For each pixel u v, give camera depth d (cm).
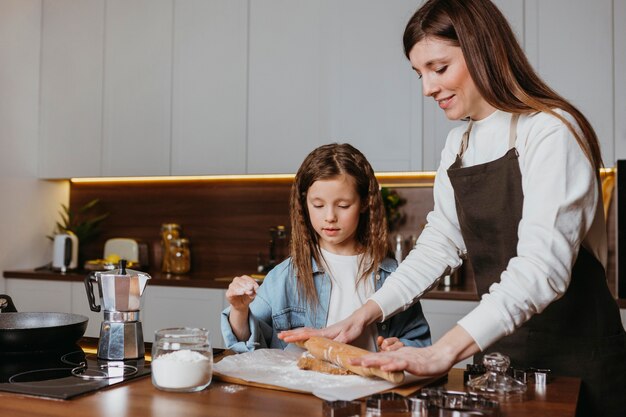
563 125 128
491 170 144
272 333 157
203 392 113
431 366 112
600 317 145
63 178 394
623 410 146
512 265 122
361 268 165
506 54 132
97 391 114
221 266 388
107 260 391
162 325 345
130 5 379
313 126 336
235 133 353
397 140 320
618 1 288
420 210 345
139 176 374
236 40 354
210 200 391
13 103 382
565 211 123
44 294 371
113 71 381
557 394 113
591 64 291
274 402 106
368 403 100
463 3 132
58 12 395
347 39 331
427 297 293
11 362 140
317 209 156
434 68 135
